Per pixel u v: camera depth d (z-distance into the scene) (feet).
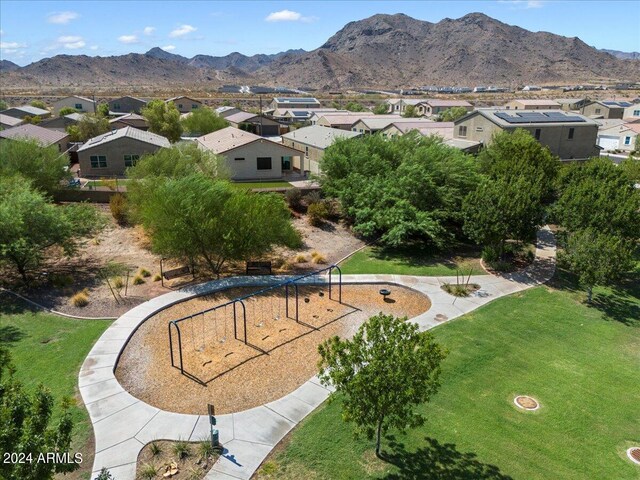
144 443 35.06
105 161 134.62
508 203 71.41
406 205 81.30
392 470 32.86
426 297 64.39
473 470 33.22
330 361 30.73
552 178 100.63
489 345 51.47
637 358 50.55
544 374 46.47
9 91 540.93
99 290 63.72
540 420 39.34
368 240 90.17
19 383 24.11
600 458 35.37
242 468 32.89
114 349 47.88
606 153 182.09
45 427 23.34
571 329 56.34
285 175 141.90
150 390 41.78
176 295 61.67
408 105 322.75
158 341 50.34
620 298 65.62
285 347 49.78
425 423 37.96
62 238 67.51
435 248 86.07
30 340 49.83
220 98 469.57
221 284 65.87
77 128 189.88
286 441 35.68
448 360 47.83
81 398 40.09
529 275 73.31
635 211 71.72
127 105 308.19
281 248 83.92
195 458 33.73
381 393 29.09
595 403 42.11
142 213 73.10
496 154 105.50
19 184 76.13
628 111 269.23
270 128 238.07
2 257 63.26
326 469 32.89
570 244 64.34
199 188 67.46
